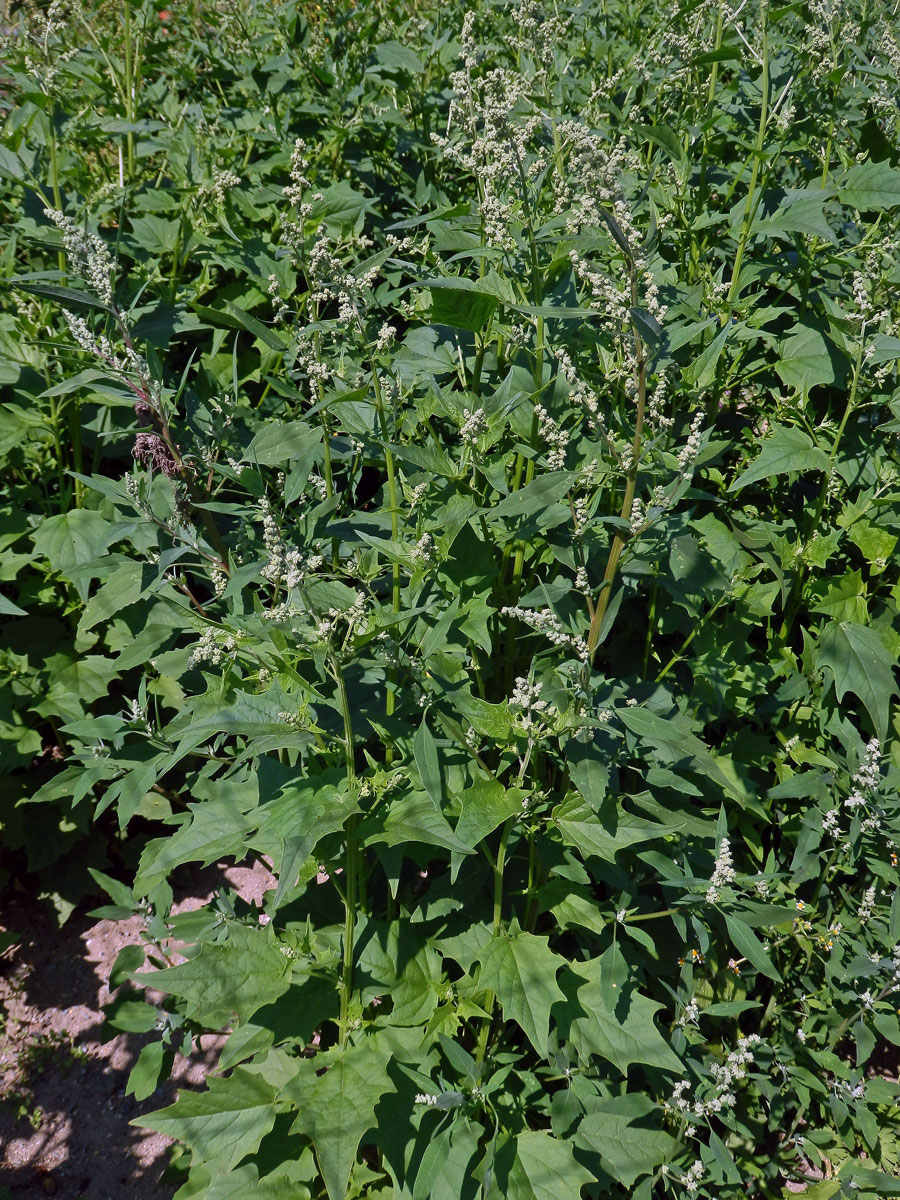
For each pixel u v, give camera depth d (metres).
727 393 1.04
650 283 0.74
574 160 0.76
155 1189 0.97
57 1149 1.00
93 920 1.16
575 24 1.54
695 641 0.94
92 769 0.83
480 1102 0.76
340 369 0.82
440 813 0.68
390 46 1.39
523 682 0.66
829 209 1.17
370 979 0.77
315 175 1.28
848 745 0.93
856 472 1.02
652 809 0.85
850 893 1.00
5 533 1.06
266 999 0.74
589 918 0.76
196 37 1.64
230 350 1.23
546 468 0.87
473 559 0.81
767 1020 0.99
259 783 0.75
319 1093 0.70
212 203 1.22
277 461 0.86
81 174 1.24
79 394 1.06
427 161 1.44
